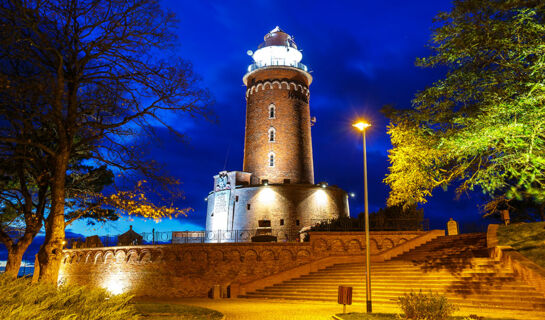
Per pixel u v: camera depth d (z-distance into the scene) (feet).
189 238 112.37
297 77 171.42
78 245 118.62
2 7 42.04
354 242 100.22
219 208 157.38
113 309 27.89
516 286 57.16
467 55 51.62
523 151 42.68
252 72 171.63
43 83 44.27
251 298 83.51
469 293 59.93
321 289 77.97
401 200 71.46
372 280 75.00
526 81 46.85
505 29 46.73
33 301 24.45
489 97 49.26
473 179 48.91
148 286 97.60
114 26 49.49
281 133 161.68
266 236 109.91
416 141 61.26
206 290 94.43
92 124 49.29
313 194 151.64
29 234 58.29
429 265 74.95
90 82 49.14
